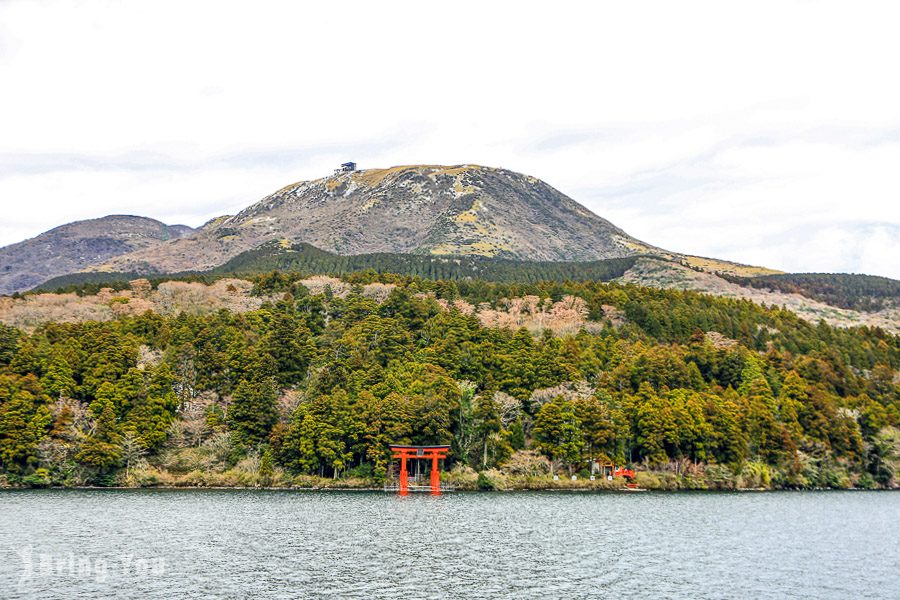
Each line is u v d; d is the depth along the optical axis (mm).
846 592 66875
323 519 99938
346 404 145500
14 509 105250
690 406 155250
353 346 171500
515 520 101750
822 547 86938
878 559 80875
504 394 156750
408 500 123375
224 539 84688
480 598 62812
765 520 107375
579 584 67625
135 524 93625
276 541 83938
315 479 140375
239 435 144625
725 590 66688
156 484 136750
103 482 135250
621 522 101750
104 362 150250
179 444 145375
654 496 136125
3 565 71625
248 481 139000
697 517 108188
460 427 148750
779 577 71750
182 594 62562
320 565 72938
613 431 147750
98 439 135750
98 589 63781
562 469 149000
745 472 155375
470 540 86562
